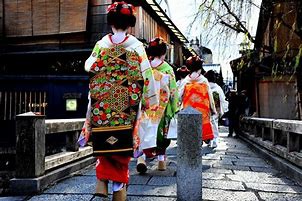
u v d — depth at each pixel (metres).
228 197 3.95
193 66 7.76
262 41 12.62
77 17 11.78
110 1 11.85
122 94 3.10
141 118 3.36
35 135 4.02
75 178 4.91
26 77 11.45
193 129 3.68
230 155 8.05
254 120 9.74
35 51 11.92
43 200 3.70
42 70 12.35
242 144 11.01
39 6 12.12
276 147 6.60
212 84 10.27
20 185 3.96
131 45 3.22
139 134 3.18
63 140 8.57
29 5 12.19
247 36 9.51
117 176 3.12
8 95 11.56
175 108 5.41
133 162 6.67
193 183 3.64
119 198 3.21
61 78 11.41
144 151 5.20
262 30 12.57
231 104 13.93
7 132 11.37
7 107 11.52
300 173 4.71
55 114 11.44
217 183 4.73
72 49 11.80
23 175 4.03
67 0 11.88
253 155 8.11
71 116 11.38
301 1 9.16
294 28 9.17
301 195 4.10
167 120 5.39
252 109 17.84
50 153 6.56
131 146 3.07
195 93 7.68
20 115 4.05
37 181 3.97
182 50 23.69
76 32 11.77
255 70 15.30
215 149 9.41
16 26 12.28
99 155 3.04
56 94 11.51
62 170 4.82
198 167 3.66
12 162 4.52
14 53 12.02
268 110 15.57
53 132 4.66
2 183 4.26
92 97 3.16
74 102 11.31
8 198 3.77
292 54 11.43
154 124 4.80
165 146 5.50
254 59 12.09
